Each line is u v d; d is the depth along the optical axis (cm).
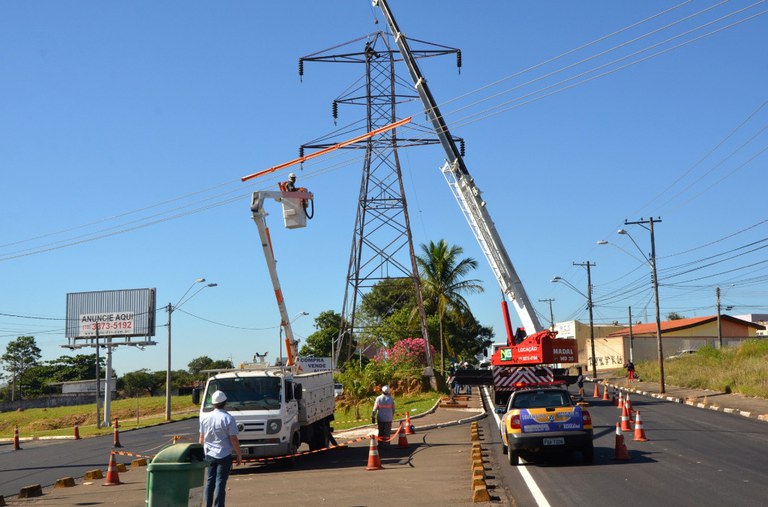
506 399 3259
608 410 3238
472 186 3077
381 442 2319
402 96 3569
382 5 3253
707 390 4372
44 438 4447
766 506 1080
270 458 1889
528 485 1373
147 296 6931
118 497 1579
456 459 1855
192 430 4238
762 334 8506
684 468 1500
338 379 4369
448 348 6950
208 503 1097
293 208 2080
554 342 3134
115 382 9775
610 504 1143
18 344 11744
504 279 3153
